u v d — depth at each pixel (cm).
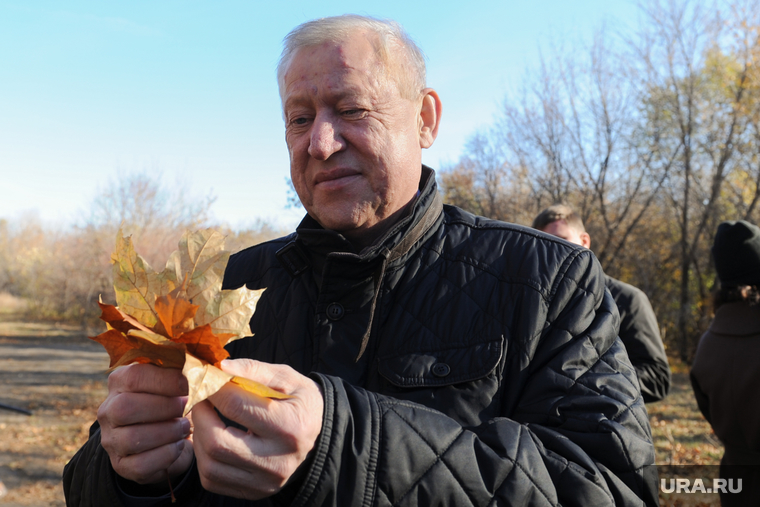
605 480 44
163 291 35
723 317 119
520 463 42
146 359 36
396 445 38
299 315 61
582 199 1022
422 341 55
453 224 65
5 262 2206
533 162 1030
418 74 60
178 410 38
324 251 59
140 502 42
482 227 64
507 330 54
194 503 44
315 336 57
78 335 1285
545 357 53
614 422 47
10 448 396
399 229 57
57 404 560
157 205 1194
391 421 39
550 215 165
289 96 57
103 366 853
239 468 33
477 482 40
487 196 1072
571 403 49
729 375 113
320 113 55
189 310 33
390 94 56
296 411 34
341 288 57
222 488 33
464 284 58
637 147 952
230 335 33
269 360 61
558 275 56
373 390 54
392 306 58
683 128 896
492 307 56
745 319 113
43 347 1081
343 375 55
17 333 1280
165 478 41
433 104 65
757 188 848
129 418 37
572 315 54
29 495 306
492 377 52
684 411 459
